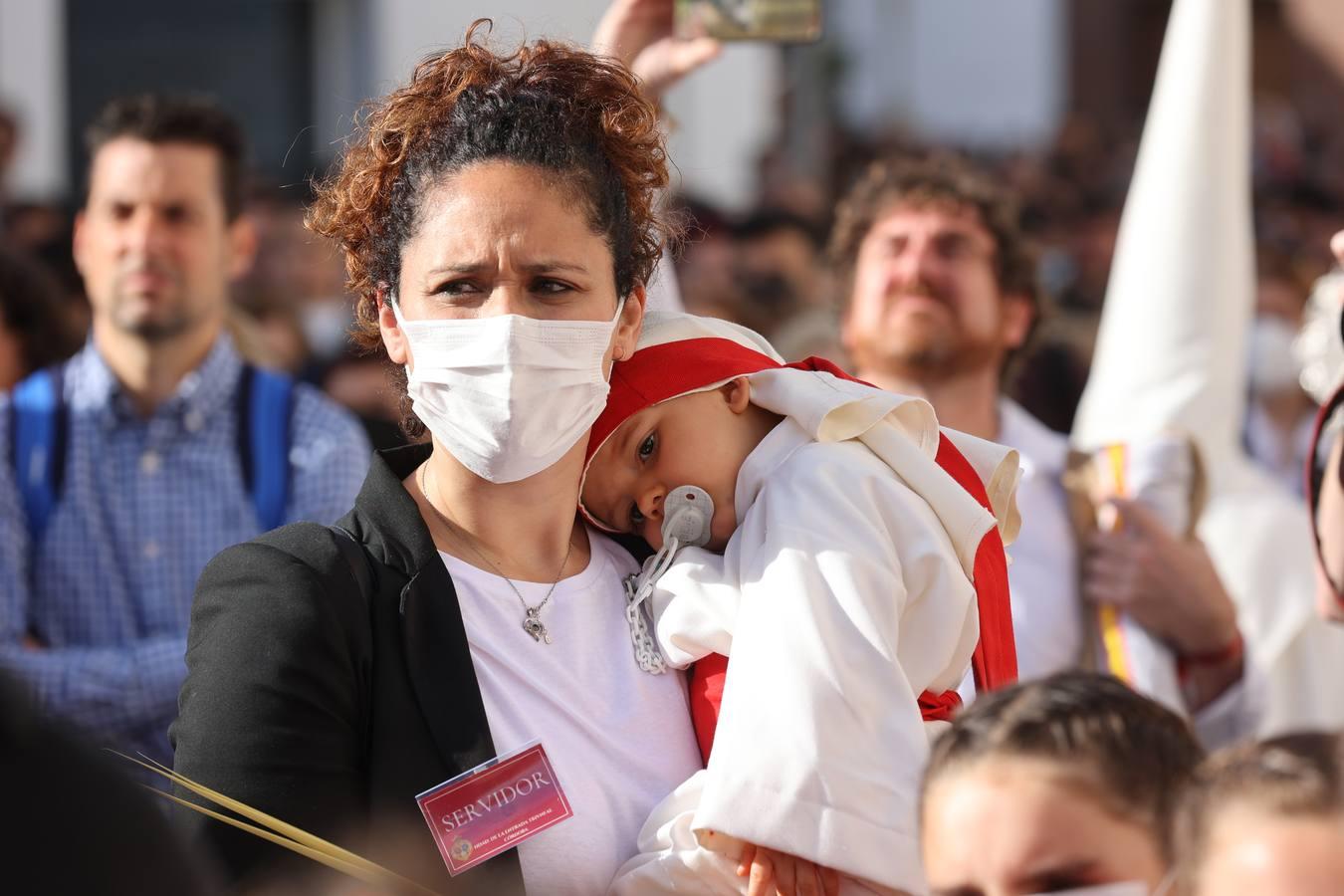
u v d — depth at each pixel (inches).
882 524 105.8
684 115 417.4
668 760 103.3
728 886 97.5
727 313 303.9
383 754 94.2
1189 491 172.7
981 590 108.6
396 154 101.0
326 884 89.0
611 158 101.3
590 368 99.6
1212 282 188.7
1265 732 170.4
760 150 419.5
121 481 175.6
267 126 430.9
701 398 111.6
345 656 94.2
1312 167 553.0
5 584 170.1
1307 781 74.0
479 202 97.3
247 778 90.6
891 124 500.7
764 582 102.7
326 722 93.0
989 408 179.0
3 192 384.5
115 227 180.1
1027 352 196.5
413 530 99.8
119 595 172.9
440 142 99.2
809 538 103.3
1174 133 191.3
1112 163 523.5
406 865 92.5
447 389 98.3
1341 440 128.9
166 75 427.2
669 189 119.5
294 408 182.2
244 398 181.2
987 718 84.1
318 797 91.8
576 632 104.0
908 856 95.5
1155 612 163.6
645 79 161.8
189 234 181.2
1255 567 187.9
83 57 421.7
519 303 97.6
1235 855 73.0
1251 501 191.2
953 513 108.6
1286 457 293.7
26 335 217.8
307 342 308.2
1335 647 188.4
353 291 106.0
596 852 98.0
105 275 179.3
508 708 99.0
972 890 80.6
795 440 111.3
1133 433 181.2
